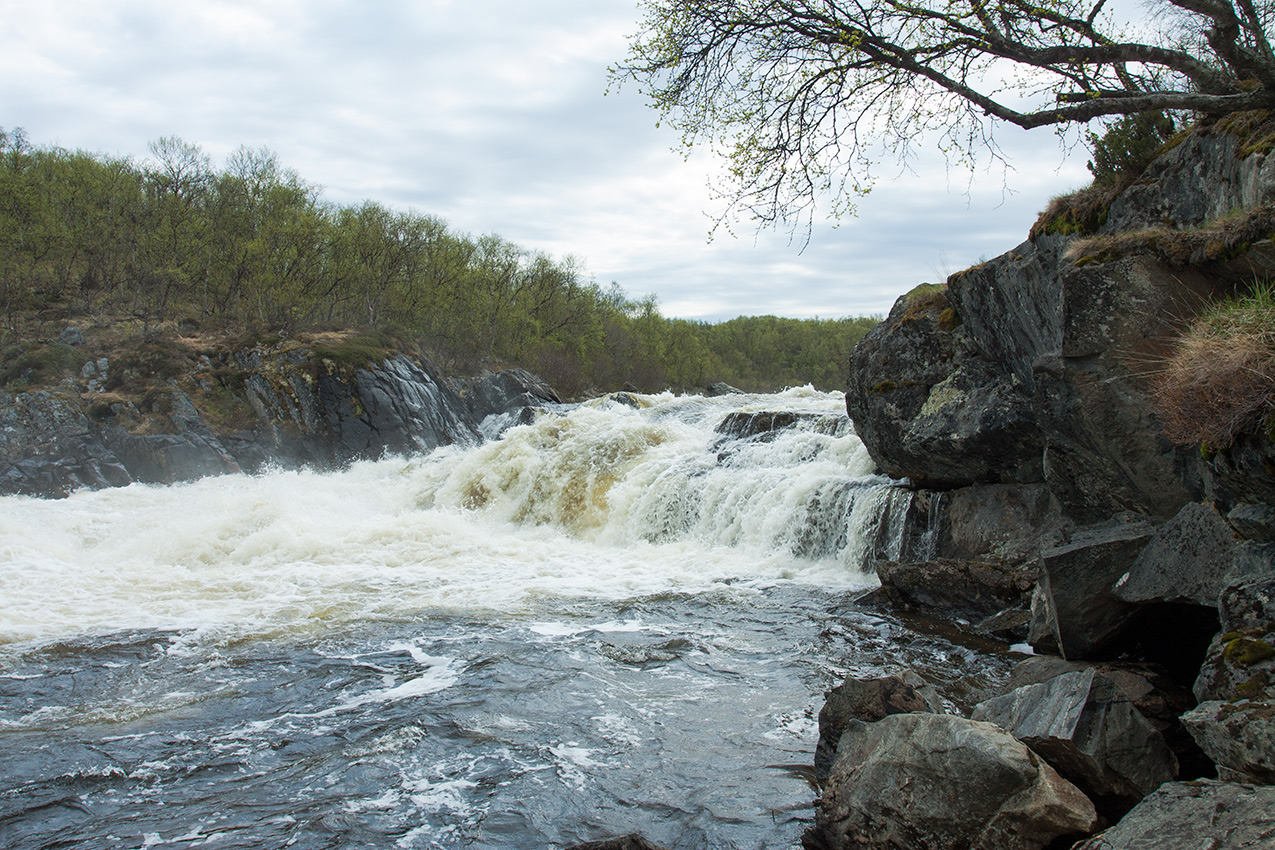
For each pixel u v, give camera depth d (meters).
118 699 8.63
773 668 9.30
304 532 17.73
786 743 7.24
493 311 62.31
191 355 37.72
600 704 8.27
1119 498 8.17
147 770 6.91
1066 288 7.75
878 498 13.98
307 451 34.41
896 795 5.08
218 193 54.84
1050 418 8.42
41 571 14.83
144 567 15.48
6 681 9.20
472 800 6.29
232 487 28.52
